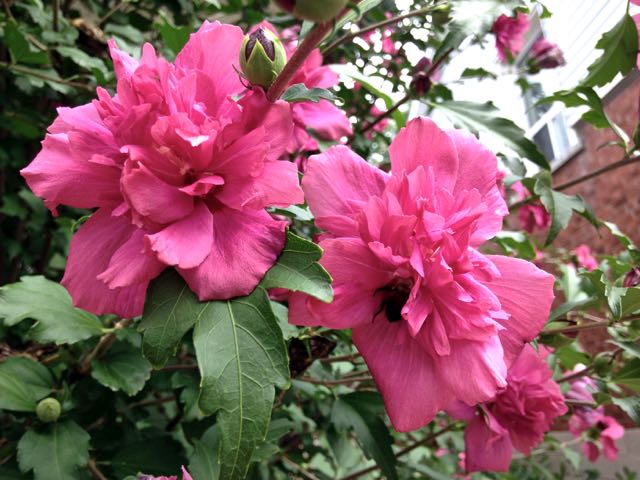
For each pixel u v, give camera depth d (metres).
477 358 0.17
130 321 0.29
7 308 0.24
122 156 0.16
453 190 0.19
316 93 0.18
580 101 0.33
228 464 0.14
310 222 0.23
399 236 0.17
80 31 0.42
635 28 0.29
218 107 0.17
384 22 0.30
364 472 0.41
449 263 0.17
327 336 0.28
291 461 0.40
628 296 0.25
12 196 0.46
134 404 0.34
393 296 0.18
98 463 0.28
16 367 0.26
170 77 0.16
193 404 0.30
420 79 0.34
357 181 0.18
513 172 0.34
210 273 0.15
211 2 0.39
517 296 0.18
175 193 0.16
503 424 0.29
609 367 0.32
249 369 0.14
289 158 0.33
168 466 0.29
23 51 0.36
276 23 0.44
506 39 0.49
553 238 0.32
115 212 0.15
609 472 0.83
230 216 0.16
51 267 0.50
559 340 0.29
